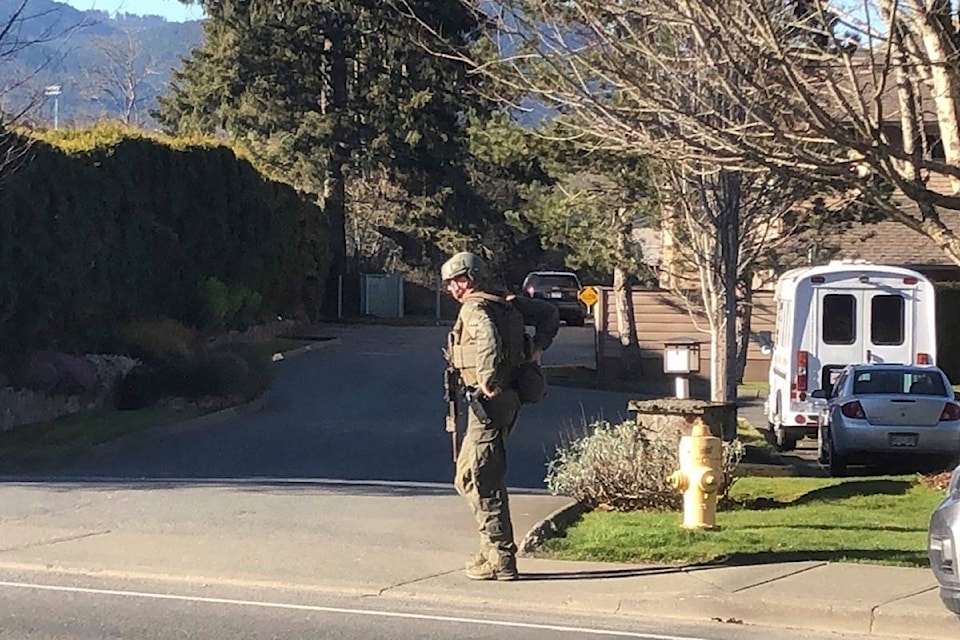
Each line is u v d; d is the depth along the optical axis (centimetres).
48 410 2031
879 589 911
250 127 4178
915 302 2122
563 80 1025
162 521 1196
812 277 2127
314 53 4031
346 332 4194
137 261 2572
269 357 2895
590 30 1013
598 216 2625
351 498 1340
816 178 1001
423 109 4066
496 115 2316
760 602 880
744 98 965
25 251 2006
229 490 1393
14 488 1399
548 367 3350
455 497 1356
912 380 1850
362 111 4128
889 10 950
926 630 845
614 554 1031
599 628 850
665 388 2941
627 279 3097
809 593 900
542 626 852
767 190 1775
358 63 4031
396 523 1191
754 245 1977
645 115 1082
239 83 4075
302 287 4122
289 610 891
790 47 1008
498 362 914
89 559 1041
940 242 1009
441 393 2652
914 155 970
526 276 5356
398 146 4188
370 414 2331
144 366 2286
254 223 3322
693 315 2461
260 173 3409
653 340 3120
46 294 2086
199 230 2981
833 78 997
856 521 1200
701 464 1129
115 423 1975
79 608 889
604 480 1259
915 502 1337
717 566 993
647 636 830
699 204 1792
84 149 2281
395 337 4050
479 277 941
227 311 3059
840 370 2120
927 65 922
